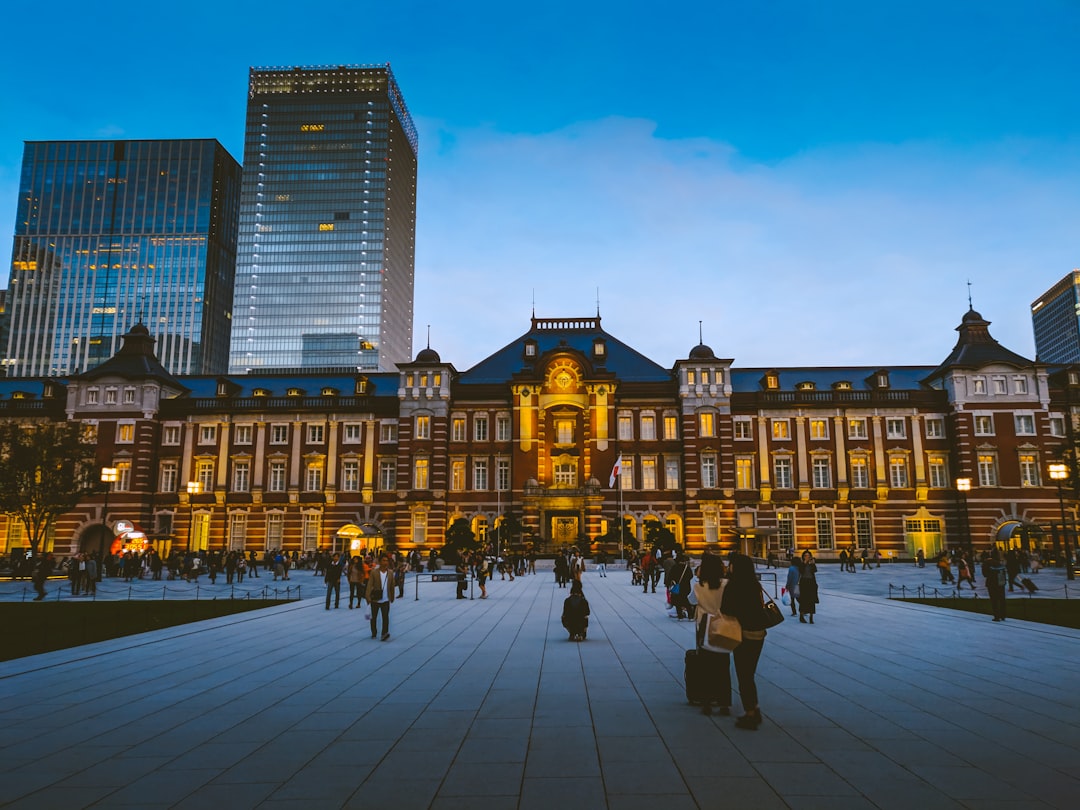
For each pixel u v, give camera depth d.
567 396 76.81
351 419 79.56
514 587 44.53
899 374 82.12
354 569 32.47
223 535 77.69
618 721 12.34
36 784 9.39
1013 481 72.75
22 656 19.38
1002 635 22.44
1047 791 8.95
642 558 48.62
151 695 14.59
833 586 44.12
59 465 62.97
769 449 76.38
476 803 8.62
